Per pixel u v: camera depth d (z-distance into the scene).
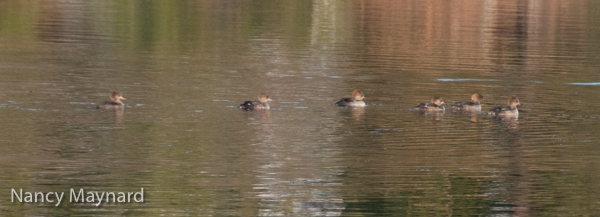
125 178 18.36
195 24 52.72
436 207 16.98
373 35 48.97
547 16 61.81
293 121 24.84
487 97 30.44
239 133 23.02
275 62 37.91
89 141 21.59
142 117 24.83
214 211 16.41
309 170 19.38
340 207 16.83
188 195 17.30
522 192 18.11
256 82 32.19
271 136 22.72
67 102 26.75
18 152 20.25
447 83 33.31
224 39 46.06
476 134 23.64
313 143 22.05
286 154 20.77
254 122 24.53
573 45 46.81
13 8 57.88
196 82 31.72
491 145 22.31
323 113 26.30
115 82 31.09
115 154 20.36
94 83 30.72
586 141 22.92
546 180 19.02
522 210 16.97
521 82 34.03
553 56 42.19
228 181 18.33
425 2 70.38
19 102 26.42
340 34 49.16
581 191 18.17
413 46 44.78
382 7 65.94
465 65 38.44
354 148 21.55
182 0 67.62
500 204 17.25
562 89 32.47
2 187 17.56
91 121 23.98
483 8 66.69
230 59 38.56
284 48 42.84
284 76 33.97
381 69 36.62
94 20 53.09
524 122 25.59
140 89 29.78
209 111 26.09
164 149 21.00
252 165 19.69
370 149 21.47
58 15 55.06
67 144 21.19
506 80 34.44
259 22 54.47
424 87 32.25
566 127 24.88
